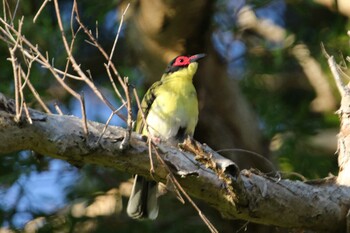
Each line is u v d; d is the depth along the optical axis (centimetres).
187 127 1072
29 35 1257
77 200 1360
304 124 1486
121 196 1380
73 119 707
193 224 1358
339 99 1581
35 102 1248
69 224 1316
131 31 1300
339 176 861
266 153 1391
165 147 743
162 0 1209
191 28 1241
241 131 1374
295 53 1524
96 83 1496
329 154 1506
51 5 1458
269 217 797
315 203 812
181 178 747
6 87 1263
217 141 1370
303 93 1677
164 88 1080
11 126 675
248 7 1495
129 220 1356
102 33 1547
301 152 1435
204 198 770
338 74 920
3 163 1306
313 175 1389
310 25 1606
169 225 1361
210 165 738
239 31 1496
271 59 1565
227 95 1363
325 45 1435
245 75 1556
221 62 1362
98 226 1342
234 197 756
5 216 1305
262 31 1673
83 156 713
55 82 1323
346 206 826
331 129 1523
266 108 1523
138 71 1380
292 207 800
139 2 1275
